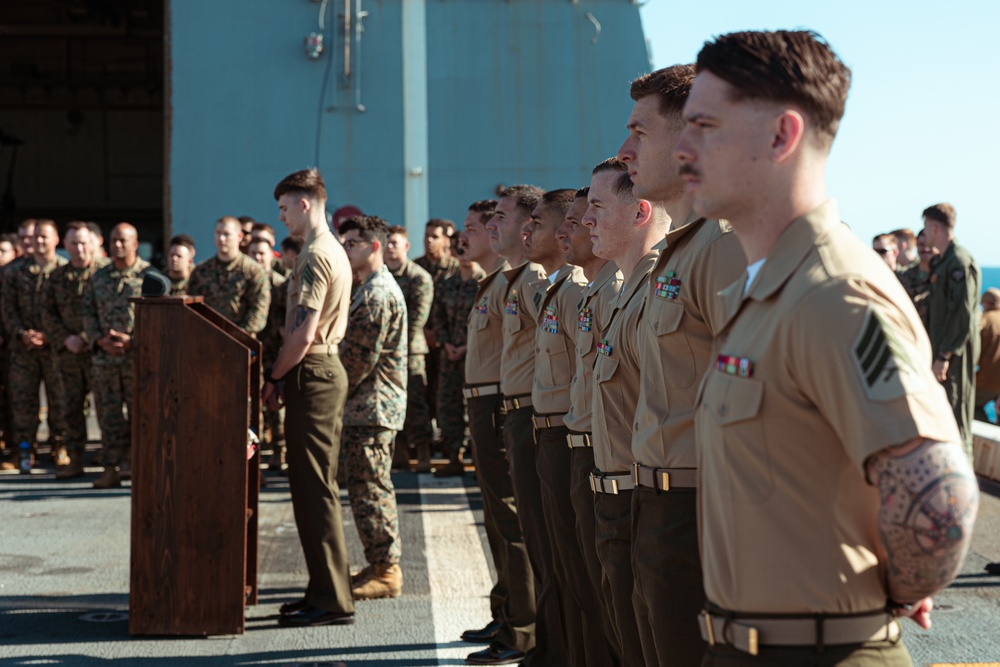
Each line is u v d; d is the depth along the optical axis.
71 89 25.08
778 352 1.50
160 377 4.08
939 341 6.75
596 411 2.68
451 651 3.97
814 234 1.53
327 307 4.23
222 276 7.29
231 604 4.11
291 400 4.25
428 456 8.03
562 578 3.45
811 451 1.49
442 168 10.45
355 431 4.70
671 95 2.29
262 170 10.37
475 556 5.49
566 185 10.50
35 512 6.62
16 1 23.27
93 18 23.91
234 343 4.05
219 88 10.38
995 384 8.40
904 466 1.37
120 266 7.38
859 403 1.39
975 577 5.00
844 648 1.50
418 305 7.88
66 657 3.91
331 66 10.41
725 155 1.55
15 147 25.91
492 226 4.17
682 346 2.16
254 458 4.22
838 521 1.50
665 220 2.71
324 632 4.21
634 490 2.31
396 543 4.76
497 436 4.09
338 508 4.34
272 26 10.42
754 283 1.57
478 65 10.52
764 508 1.51
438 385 8.36
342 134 10.40
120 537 5.95
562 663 3.53
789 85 1.51
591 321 3.03
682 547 2.15
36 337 7.96
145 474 4.11
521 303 3.78
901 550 1.39
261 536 6.00
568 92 10.54
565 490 3.36
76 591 4.86
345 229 4.76
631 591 2.60
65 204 26.20
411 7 10.50
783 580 1.50
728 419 1.54
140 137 26.31
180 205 10.31
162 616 4.13
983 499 6.77
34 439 8.17
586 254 3.34
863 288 1.45
